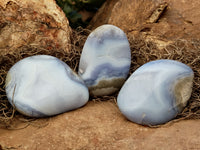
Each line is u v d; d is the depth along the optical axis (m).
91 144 0.26
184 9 0.37
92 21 0.45
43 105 0.29
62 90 0.29
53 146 0.26
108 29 0.32
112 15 0.40
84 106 0.31
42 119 0.30
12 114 0.29
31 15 0.34
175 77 0.28
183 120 0.29
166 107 0.28
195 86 0.31
